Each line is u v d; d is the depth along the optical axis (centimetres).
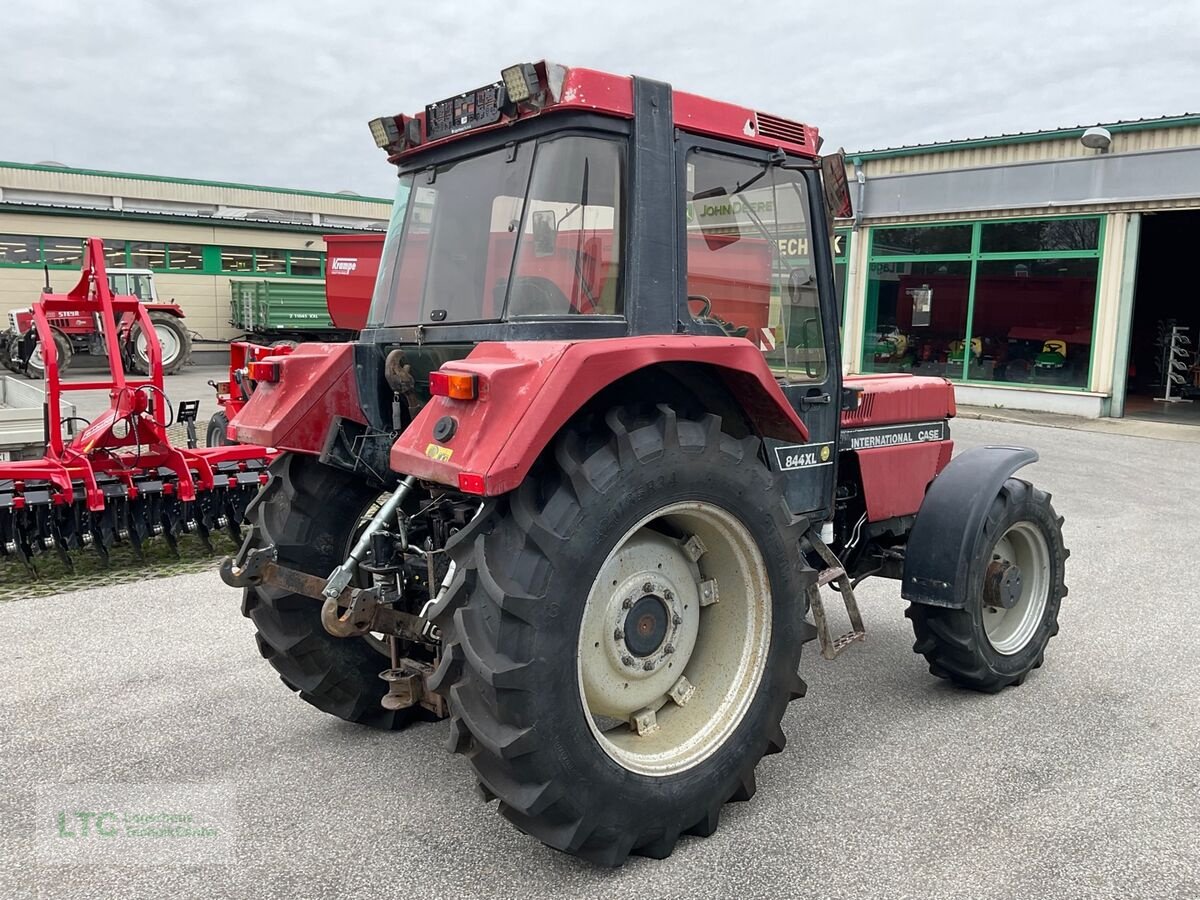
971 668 353
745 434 287
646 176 257
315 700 324
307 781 296
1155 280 1728
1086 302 1313
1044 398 1355
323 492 316
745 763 266
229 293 2152
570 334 248
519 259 260
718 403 278
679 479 243
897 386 391
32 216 1897
